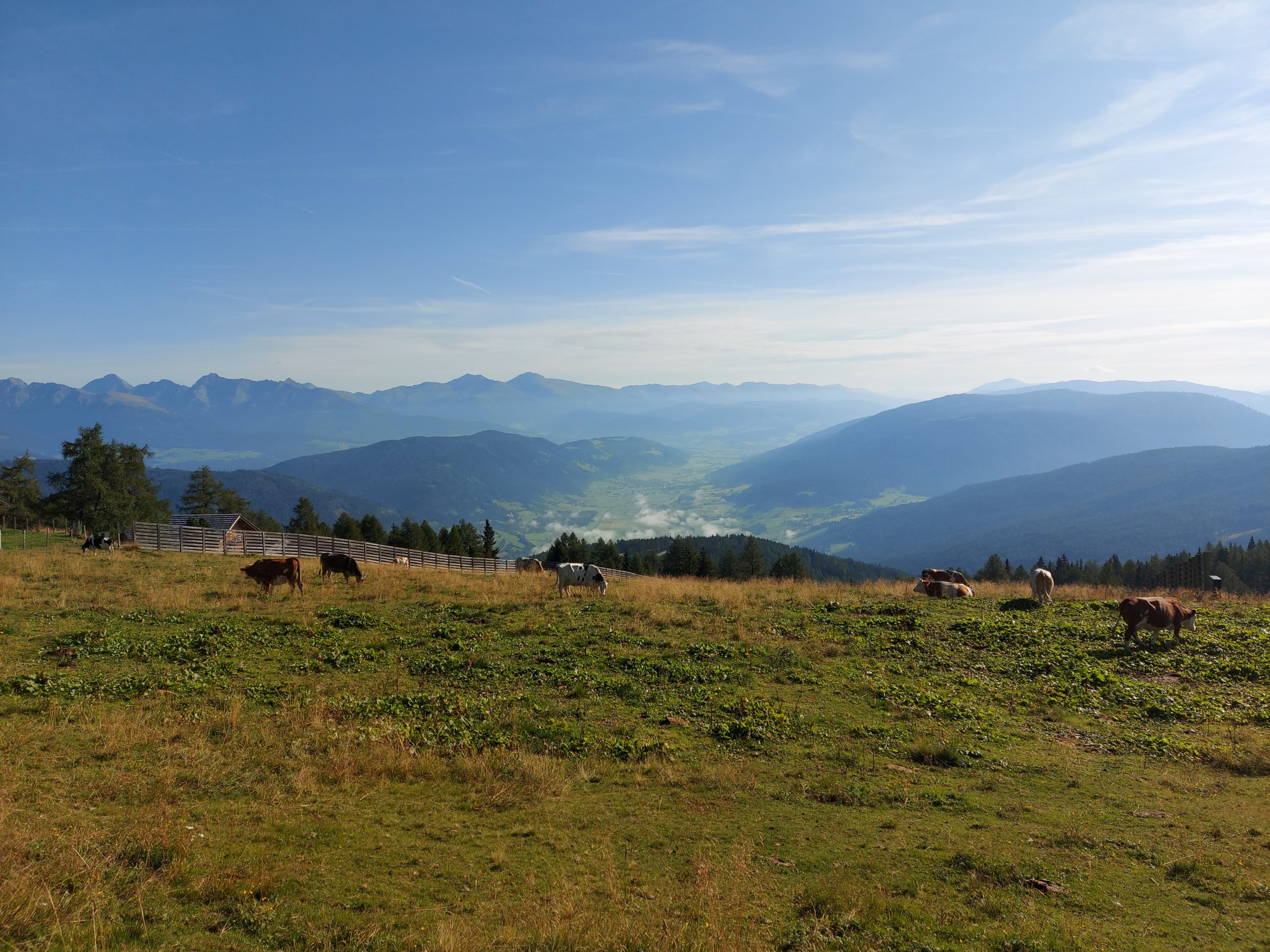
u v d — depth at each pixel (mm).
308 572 35406
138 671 16547
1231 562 124938
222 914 7410
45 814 9266
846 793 11711
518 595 28781
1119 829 10516
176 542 44375
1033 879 8812
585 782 11945
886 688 17641
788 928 7652
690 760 13164
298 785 10805
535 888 8438
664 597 28625
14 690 14508
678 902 8141
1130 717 16109
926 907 8094
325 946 6891
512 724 14352
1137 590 31547
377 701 15219
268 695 15375
